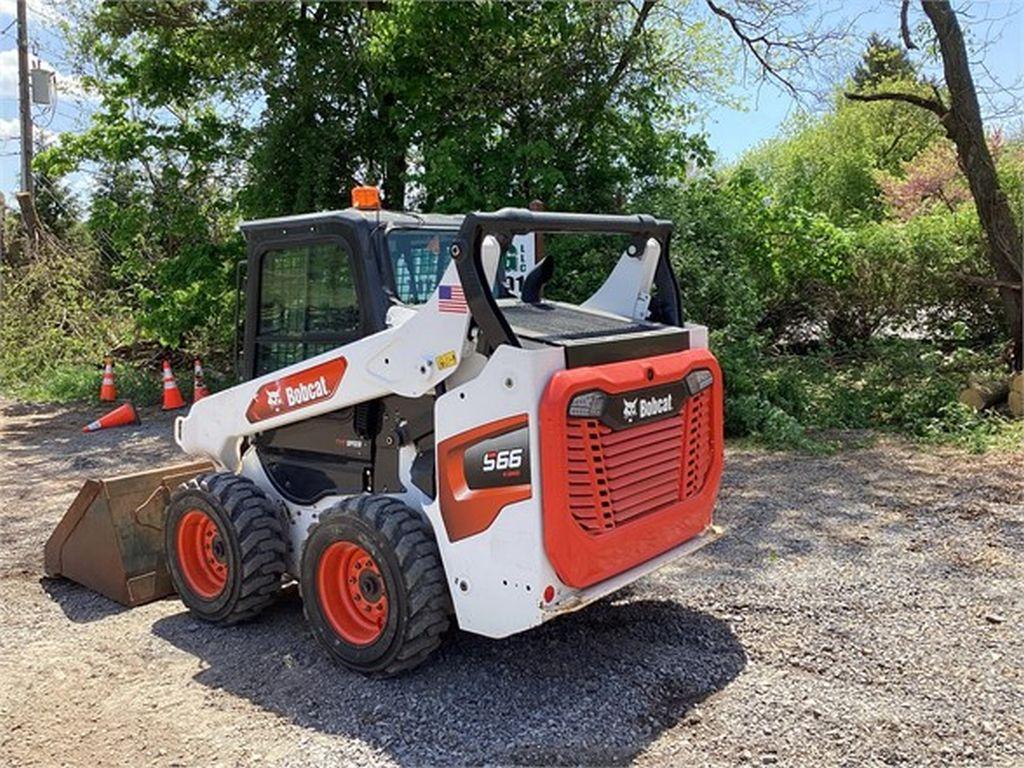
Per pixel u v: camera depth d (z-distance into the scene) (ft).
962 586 15.72
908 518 19.89
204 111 41.65
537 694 12.10
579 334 12.32
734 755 10.56
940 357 37.52
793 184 51.65
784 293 40.63
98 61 40.91
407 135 36.11
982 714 11.35
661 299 14.40
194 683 12.87
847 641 13.57
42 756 10.98
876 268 40.45
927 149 63.87
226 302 40.86
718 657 13.10
